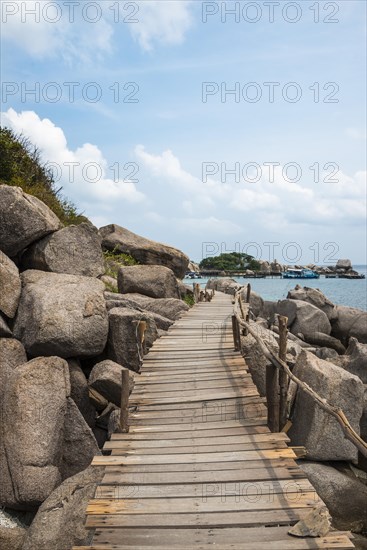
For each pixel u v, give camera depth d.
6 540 8.95
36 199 17.23
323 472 10.81
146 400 10.31
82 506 8.53
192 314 20.78
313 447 11.37
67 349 13.14
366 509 10.27
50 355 13.24
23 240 16.28
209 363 12.84
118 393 12.80
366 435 13.38
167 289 22.53
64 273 16.77
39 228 16.38
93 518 6.06
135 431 8.88
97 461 7.65
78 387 13.00
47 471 10.49
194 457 7.73
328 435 11.38
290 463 7.46
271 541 5.52
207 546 5.44
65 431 11.70
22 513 10.48
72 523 8.38
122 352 14.53
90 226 17.64
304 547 5.38
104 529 5.84
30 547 8.35
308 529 5.62
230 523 5.89
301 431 11.67
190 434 8.69
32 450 10.51
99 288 14.90
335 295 68.25
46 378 11.45
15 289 14.04
